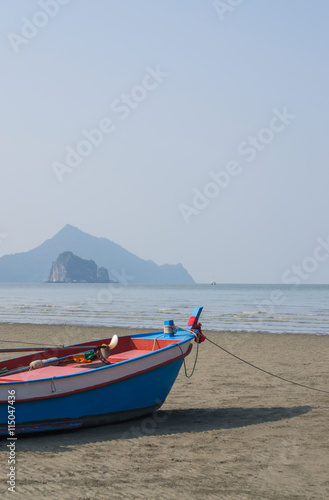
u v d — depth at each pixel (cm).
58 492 633
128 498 615
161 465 729
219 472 703
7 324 3119
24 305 5356
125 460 750
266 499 613
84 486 652
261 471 706
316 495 625
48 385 837
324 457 765
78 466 725
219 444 827
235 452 788
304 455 774
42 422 848
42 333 2614
